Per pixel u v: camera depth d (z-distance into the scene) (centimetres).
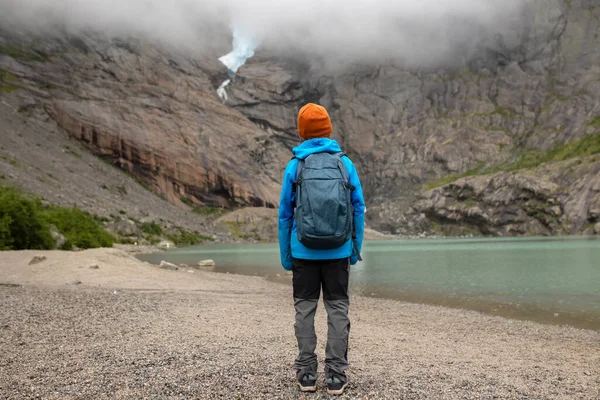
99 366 570
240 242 11750
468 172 19038
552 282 2472
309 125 495
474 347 955
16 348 670
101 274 2117
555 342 1075
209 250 7200
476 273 3059
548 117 19625
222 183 15700
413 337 1053
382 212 18425
